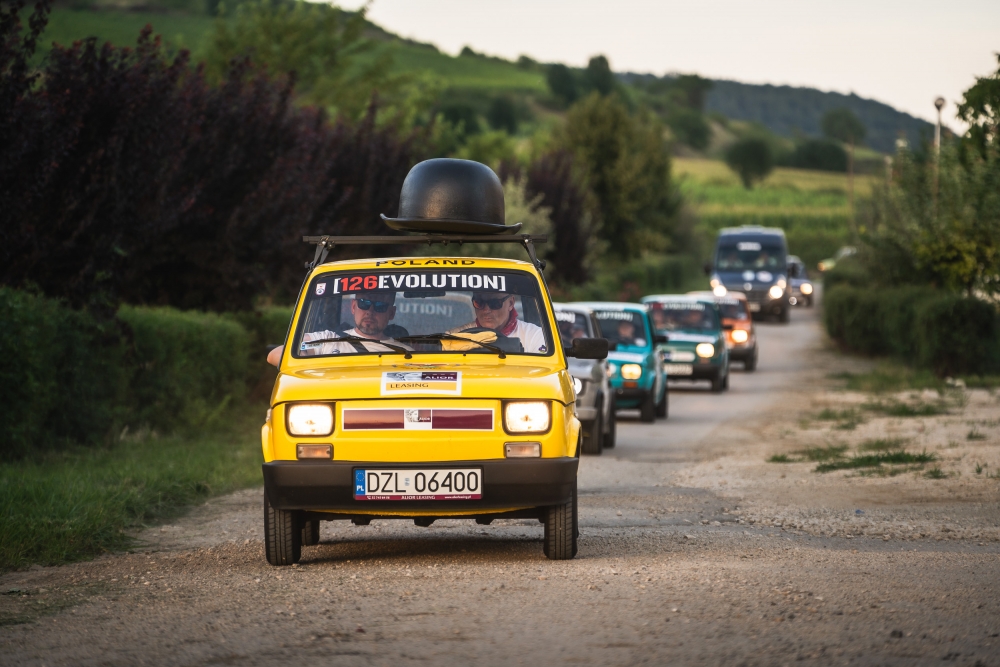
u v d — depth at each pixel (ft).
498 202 77.66
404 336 66.85
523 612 48.70
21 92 114.11
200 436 133.39
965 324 221.66
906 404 178.70
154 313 134.31
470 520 86.02
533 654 42.22
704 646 42.60
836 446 131.23
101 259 122.83
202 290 158.10
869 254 307.99
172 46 155.43
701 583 53.78
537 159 382.22
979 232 235.61
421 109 444.96
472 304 68.03
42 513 75.82
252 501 95.14
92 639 46.91
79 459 106.42
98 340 118.93
